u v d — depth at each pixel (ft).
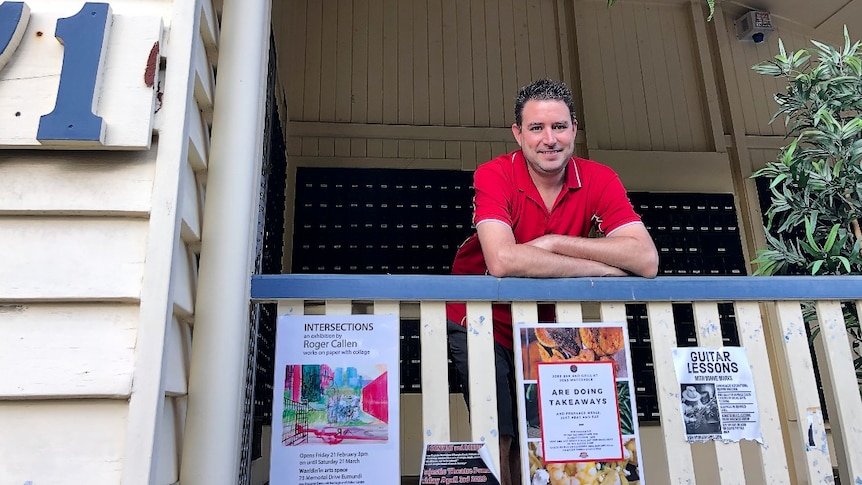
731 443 4.22
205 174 4.08
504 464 4.66
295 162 12.35
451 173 12.65
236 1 4.44
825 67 5.89
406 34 13.61
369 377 3.99
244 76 4.26
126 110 3.34
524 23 14.11
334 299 4.09
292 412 3.87
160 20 3.55
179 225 3.32
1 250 3.15
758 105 14.32
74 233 3.22
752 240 13.21
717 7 14.73
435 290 4.18
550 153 5.18
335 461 3.84
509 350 5.16
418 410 10.93
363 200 12.26
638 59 14.25
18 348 3.03
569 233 5.43
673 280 4.43
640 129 13.73
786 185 5.95
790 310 4.54
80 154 3.33
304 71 12.98
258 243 4.43
